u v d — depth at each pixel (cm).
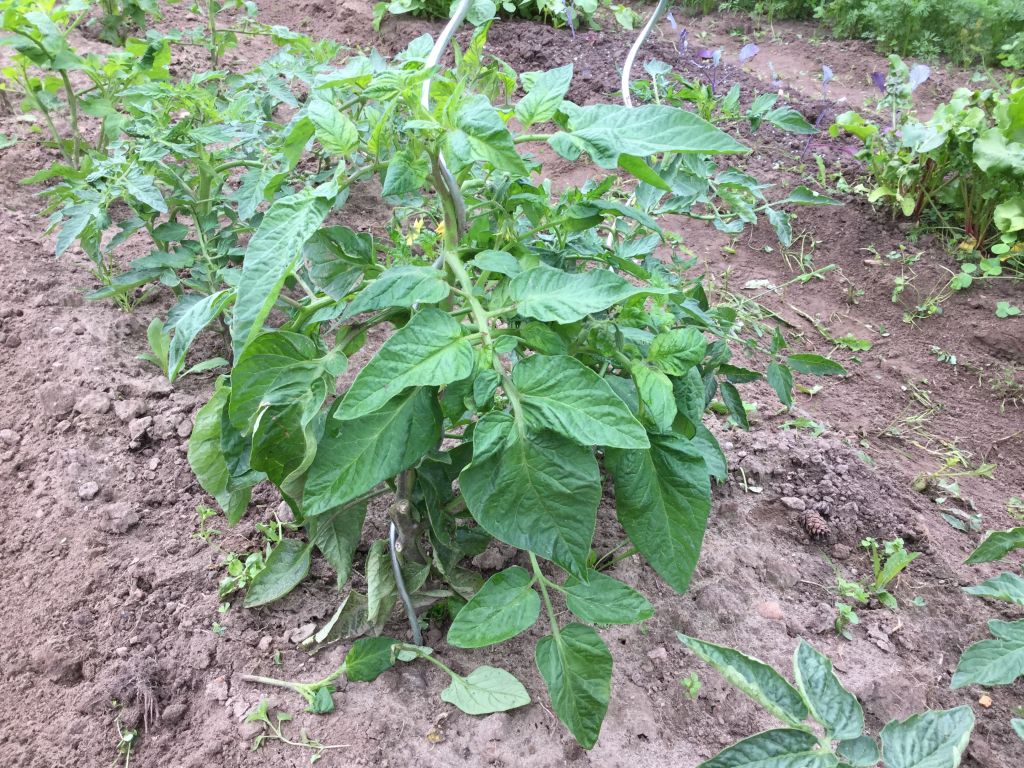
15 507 251
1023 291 405
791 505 273
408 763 192
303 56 407
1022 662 182
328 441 167
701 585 243
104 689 205
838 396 349
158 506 253
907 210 438
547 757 195
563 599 235
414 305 184
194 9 555
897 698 218
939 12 685
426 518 212
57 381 284
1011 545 210
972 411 346
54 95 376
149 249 361
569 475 157
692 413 191
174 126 300
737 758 139
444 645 220
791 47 704
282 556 227
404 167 162
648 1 785
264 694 207
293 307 277
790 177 476
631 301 184
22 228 355
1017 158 401
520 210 221
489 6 209
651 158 256
